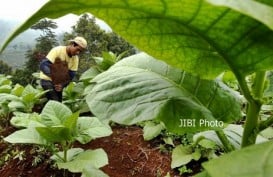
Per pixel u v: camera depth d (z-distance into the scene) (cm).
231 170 40
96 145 421
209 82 109
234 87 290
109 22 70
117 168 377
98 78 114
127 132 448
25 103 514
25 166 397
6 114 540
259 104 79
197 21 65
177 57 83
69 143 338
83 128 334
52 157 338
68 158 332
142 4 61
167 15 65
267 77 104
